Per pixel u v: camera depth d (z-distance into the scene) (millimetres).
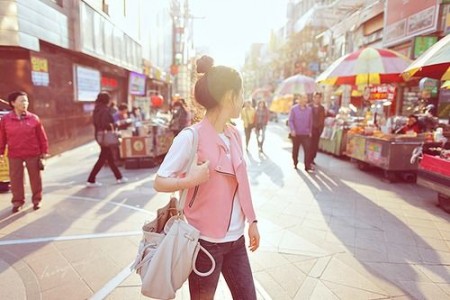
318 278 2947
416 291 2779
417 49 9391
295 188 6102
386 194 5812
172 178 1370
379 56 7344
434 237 3939
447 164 4723
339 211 4840
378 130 7941
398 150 6535
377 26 13547
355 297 2672
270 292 2717
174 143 1459
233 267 1618
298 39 27969
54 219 4219
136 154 7672
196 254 1443
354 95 13906
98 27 10727
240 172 1539
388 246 3666
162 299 1441
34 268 2986
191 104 1757
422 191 6051
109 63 12734
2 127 4316
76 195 5336
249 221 1602
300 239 3797
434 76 4891
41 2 7551
